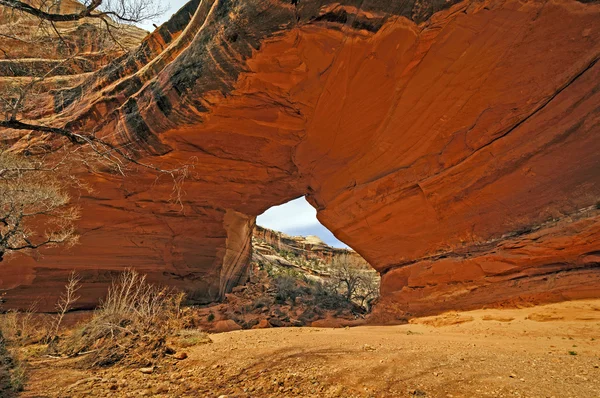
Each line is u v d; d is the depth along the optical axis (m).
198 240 15.99
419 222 9.52
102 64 14.04
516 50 6.96
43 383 4.00
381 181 9.95
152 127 10.98
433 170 8.88
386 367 3.59
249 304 16.48
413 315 9.12
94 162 12.03
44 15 4.93
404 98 8.54
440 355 4.02
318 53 8.09
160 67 10.98
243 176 13.46
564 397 2.51
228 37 8.21
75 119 12.20
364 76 8.36
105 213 13.59
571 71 6.55
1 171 5.77
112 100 11.88
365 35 7.54
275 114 9.99
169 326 6.59
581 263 6.26
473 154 8.12
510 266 7.29
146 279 15.02
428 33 7.27
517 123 7.40
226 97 9.41
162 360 4.75
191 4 11.84
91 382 3.94
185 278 16.09
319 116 9.83
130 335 5.80
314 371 3.67
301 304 17.19
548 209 7.04
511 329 5.99
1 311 12.50
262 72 8.62
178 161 12.20
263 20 7.65
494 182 7.85
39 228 12.59
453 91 7.89
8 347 5.68
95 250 13.79
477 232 8.30
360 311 18.05
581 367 3.29
